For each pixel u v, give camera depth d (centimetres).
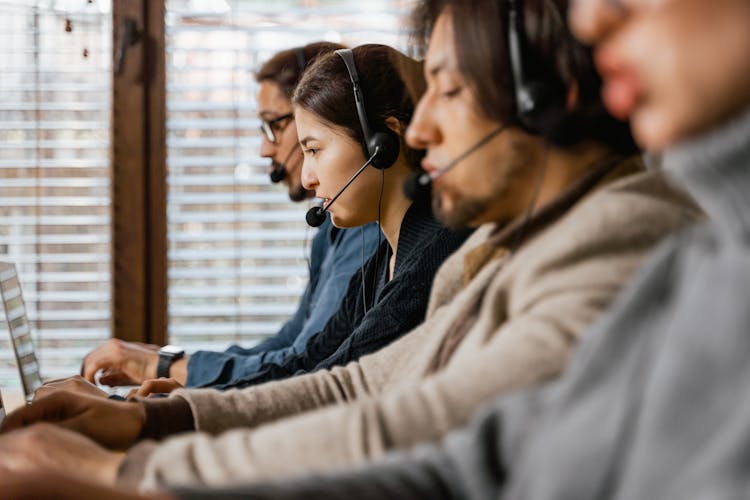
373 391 115
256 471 75
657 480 51
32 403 108
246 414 112
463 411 74
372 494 62
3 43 236
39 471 59
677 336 53
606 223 77
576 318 73
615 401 56
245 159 248
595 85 85
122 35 237
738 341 51
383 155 144
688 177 54
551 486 56
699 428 50
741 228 53
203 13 242
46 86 238
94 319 242
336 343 166
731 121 52
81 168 240
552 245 79
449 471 63
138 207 242
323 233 207
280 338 203
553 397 62
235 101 246
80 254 241
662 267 59
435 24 92
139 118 240
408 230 150
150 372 187
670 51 52
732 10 50
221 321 249
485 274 97
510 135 88
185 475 76
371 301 164
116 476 80
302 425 77
